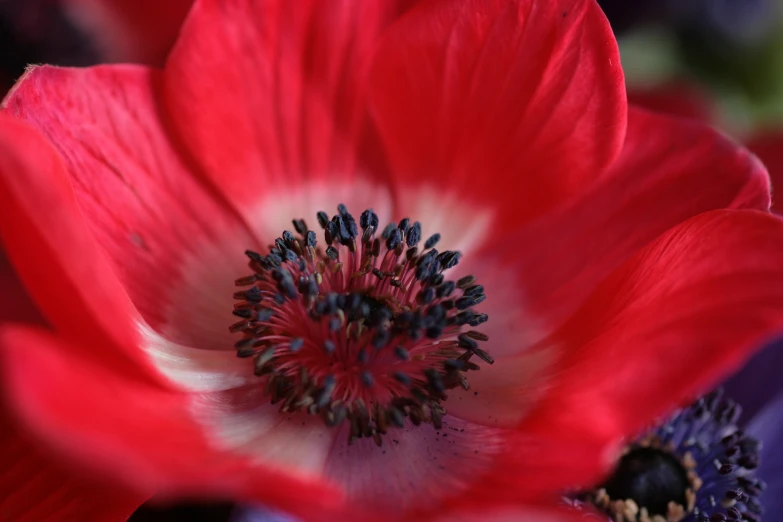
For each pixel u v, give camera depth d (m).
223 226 0.20
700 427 0.20
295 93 0.20
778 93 0.25
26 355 0.16
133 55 0.25
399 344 0.20
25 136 0.17
